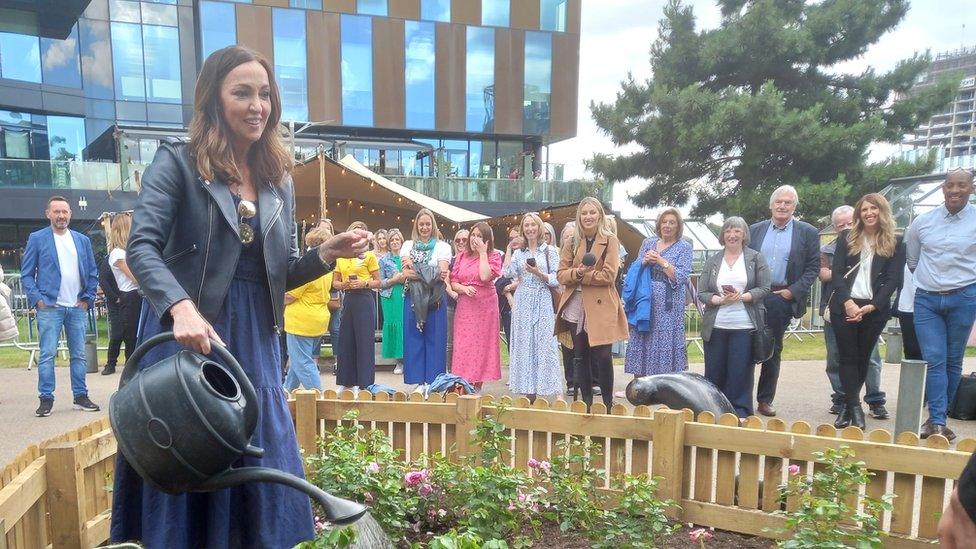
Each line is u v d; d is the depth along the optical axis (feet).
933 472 8.37
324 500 5.05
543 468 9.46
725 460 9.73
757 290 15.65
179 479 4.90
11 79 68.64
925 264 15.05
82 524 8.05
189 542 5.56
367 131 83.15
